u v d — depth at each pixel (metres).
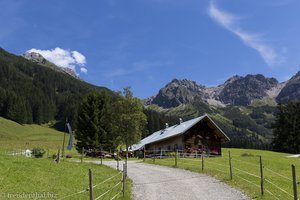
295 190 17.81
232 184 28.67
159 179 32.91
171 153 71.62
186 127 75.31
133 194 25.03
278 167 45.22
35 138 179.88
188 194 24.97
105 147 85.50
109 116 88.69
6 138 169.88
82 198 21.70
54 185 25.20
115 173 37.41
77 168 36.16
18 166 29.17
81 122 84.00
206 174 35.59
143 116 91.25
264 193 24.62
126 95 91.31
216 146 78.12
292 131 110.81
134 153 98.88
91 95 87.31
